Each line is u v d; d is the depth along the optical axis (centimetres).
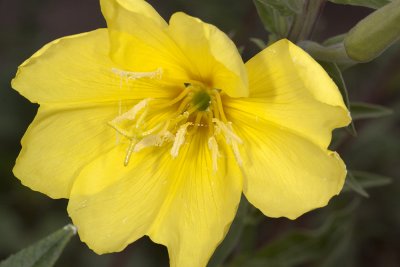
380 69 25
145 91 17
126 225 17
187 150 18
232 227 19
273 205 17
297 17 18
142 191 17
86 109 17
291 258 22
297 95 16
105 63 17
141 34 17
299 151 17
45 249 16
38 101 17
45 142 17
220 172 17
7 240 25
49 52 17
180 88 18
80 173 17
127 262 24
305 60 16
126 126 17
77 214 17
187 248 17
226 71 17
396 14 16
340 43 17
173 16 16
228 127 17
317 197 16
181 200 17
